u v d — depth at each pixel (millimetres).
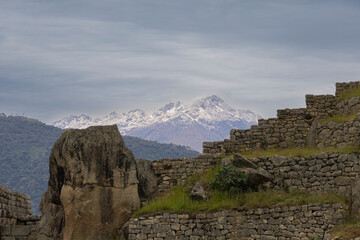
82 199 40562
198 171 43062
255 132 45219
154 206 40375
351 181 37906
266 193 39500
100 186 40938
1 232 41594
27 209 46312
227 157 42844
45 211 42406
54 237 41594
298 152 41438
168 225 39375
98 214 40562
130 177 41688
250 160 41125
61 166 41844
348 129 41281
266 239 37781
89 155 41250
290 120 45188
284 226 37594
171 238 39188
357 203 36719
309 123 45000
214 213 39031
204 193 40438
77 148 41344
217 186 40781
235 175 40500
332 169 38688
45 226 41938
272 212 38062
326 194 38312
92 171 41062
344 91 45625
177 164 43500
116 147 41906
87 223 40406
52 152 42156
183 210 39562
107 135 42031
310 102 45438
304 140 44656
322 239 36406
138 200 41500
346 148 39938
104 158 41406
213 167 42938
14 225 42250
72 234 40312
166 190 43062
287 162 40219
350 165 38188
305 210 37375
